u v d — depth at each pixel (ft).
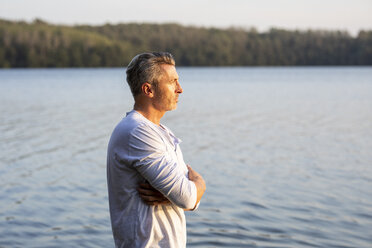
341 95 98.89
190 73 290.97
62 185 23.24
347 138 39.40
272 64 433.89
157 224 6.86
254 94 103.71
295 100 84.99
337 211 19.33
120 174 6.85
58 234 16.53
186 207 6.71
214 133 42.37
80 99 87.92
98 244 15.70
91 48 368.27
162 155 6.67
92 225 17.48
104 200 20.72
